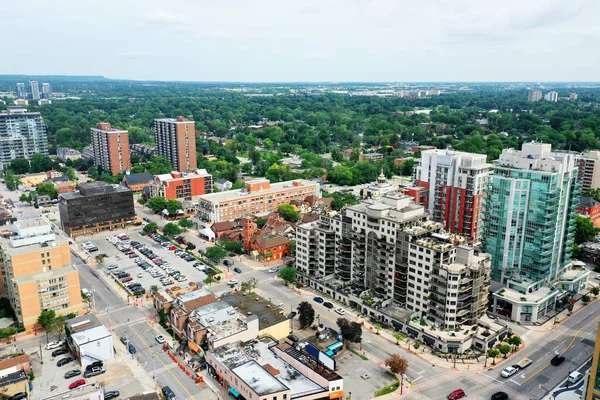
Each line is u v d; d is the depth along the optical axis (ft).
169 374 514.68
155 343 575.79
